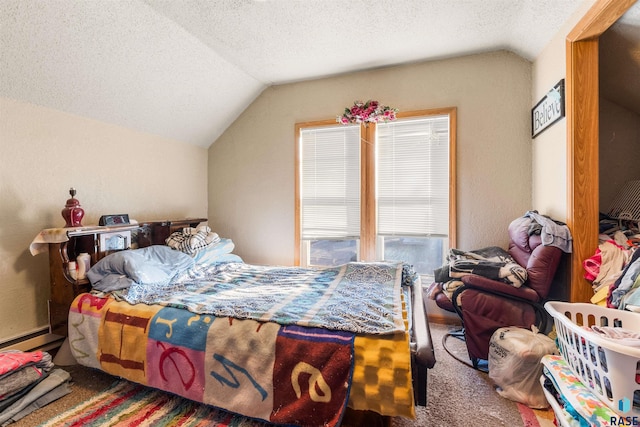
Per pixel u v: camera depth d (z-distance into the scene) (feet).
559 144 6.98
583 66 6.18
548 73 7.57
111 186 8.90
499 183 9.18
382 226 10.43
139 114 9.27
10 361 5.32
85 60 7.02
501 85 9.08
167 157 10.77
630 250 5.72
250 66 9.82
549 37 7.34
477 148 9.32
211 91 10.18
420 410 5.37
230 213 12.29
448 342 8.16
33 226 7.16
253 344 4.82
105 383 6.13
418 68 9.77
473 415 5.23
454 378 6.39
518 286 6.32
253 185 11.92
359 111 9.36
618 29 6.01
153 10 6.86
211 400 4.98
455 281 7.30
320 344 4.48
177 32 7.68
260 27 7.68
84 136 8.18
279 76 10.65
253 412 4.72
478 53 9.21
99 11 6.31
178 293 6.55
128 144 9.39
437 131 9.75
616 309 5.05
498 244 9.23
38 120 7.22
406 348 4.18
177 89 9.32
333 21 7.47
